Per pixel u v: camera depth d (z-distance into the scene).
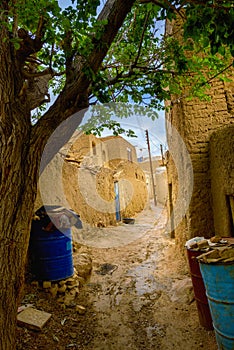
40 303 3.46
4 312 1.98
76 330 3.16
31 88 2.59
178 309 3.56
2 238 2.02
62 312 3.46
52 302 3.60
